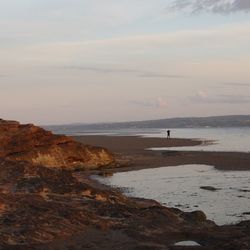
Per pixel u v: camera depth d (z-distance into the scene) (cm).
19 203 1791
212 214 2147
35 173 2431
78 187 2192
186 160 4731
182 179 3391
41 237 1423
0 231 1441
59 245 1361
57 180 2309
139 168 4212
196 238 1459
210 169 3975
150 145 7338
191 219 1791
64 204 1852
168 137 9338
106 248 1338
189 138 9675
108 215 1745
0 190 2023
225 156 4972
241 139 9044
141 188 2994
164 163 4544
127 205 2028
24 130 4303
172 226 1627
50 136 4375
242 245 1330
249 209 2255
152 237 1464
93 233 1499
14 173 2411
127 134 13450
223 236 1456
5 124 4319
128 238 1448
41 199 1917
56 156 4169
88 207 1836
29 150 4091
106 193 2239
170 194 2723
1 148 4028
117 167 4338
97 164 4356
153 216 1731
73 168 4191
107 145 7381
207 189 2862
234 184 3075
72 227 1542
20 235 1416
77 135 12850
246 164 4234
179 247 1333
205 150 6091
